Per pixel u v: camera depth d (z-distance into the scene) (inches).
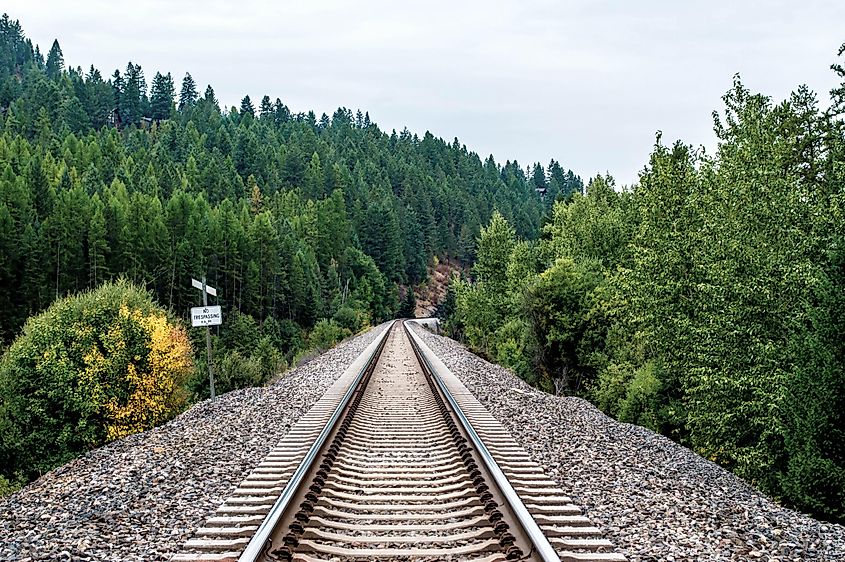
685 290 796.6
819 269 553.3
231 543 215.9
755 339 621.3
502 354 1462.8
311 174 5974.4
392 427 446.3
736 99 863.7
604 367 1221.7
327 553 207.9
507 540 212.1
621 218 1540.4
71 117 6456.7
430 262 6151.6
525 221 6565.0
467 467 315.6
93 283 2723.9
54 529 244.5
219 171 5162.4
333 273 4126.5
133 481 316.2
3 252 2432.3
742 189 675.4
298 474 278.5
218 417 498.6
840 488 421.7
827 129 858.8
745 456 576.7
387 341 1533.0
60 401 905.5
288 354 2559.1
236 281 3272.6
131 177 4562.0
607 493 297.4
